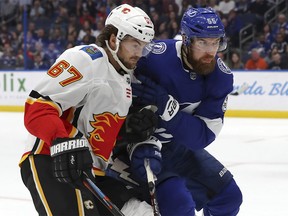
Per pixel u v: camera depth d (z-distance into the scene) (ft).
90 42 42.98
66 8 43.93
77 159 7.34
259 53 38.99
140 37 7.86
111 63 8.11
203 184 9.76
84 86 7.75
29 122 7.54
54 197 7.79
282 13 39.99
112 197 8.28
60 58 7.86
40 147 7.92
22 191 15.70
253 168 19.35
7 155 21.95
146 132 8.55
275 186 16.48
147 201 8.91
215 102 9.25
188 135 9.10
